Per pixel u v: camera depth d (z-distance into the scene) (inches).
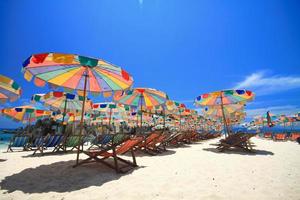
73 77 153.0
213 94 253.0
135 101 257.4
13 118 323.6
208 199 77.0
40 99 237.0
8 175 113.2
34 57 100.4
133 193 83.7
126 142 135.2
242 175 115.3
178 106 350.3
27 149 273.0
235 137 236.4
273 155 199.9
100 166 139.5
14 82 146.6
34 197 78.2
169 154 211.2
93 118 498.3
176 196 80.3
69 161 159.8
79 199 76.4
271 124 683.4
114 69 122.3
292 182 99.2
